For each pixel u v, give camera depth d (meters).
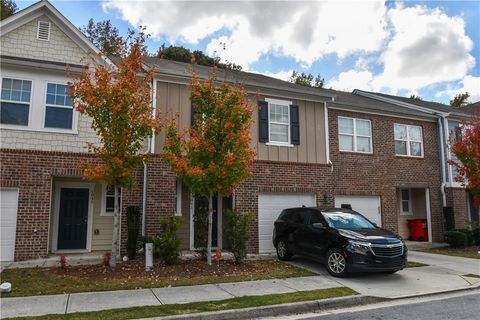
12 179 11.34
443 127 19.27
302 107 15.82
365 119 17.55
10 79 11.85
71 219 13.13
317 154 15.74
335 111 16.81
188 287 8.45
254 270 10.54
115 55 12.70
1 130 11.51
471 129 17.39
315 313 7.19
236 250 11.36
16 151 11.47
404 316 6.82
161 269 10.12
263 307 7.06
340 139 16.78
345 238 9.77
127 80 9.69
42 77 12.20
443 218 18.67
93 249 13.13
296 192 15.05
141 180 12.75
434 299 8.27
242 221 11.66
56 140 12.07
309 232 11.07
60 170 11.90
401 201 19.69
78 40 13.00
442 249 16.11
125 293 7.83
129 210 11.84
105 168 9.55
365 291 8.55
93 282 8.66
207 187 10.60
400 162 18.03
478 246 16.91
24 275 9.31
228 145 10.52
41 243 11.52
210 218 11.02
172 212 12.75
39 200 11.59
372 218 16.83
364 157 17.02
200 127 10.73
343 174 16.33
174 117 11.56
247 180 14.08
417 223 18.84
